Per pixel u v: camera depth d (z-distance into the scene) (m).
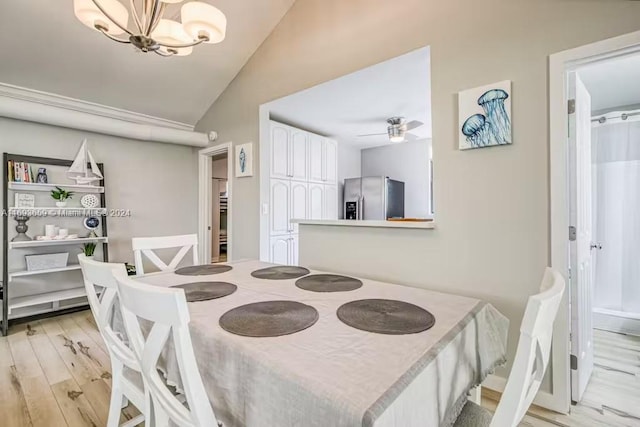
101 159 3.83
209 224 4.66
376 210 4.84
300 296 1.41
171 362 1.09
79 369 2.20
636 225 2.96
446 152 2.05
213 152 4.28
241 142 3.75
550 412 1.71
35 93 3.21
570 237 1.73
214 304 1.29
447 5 2.05
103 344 2.62
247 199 3.69
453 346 0.94
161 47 1.80
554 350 1.72
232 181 3.88
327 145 4.78
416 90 3.04
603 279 3.08
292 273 1.90
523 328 0.70
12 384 2.01
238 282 1.67
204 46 3.25
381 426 0.60
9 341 2.69
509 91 1.80
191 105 4.10
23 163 3.19
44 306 3.38
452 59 2.02
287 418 0.73
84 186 3.55
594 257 3.10
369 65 2.50
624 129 3.01
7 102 2.85
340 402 0.64
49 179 3.42
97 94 3.50
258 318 1.11
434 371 0.82
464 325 1.05
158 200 4.34
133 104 3.80
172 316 0.77
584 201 1.91
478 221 1.93
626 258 2.99
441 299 1.36
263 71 3.45
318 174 4.57
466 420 1.02
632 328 2.83
